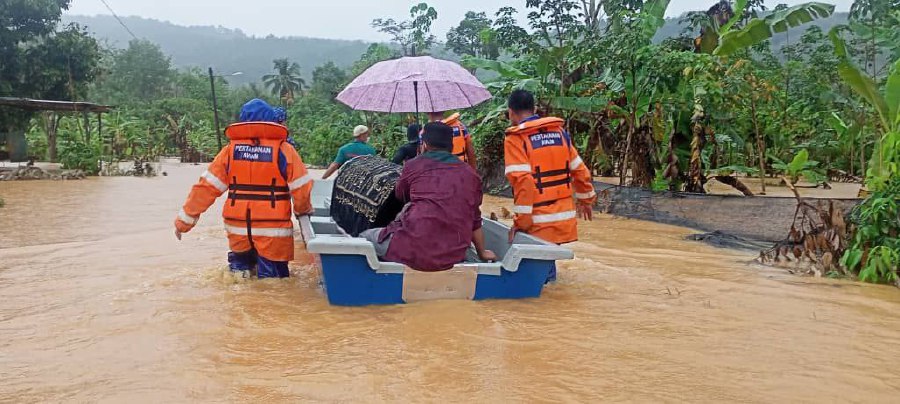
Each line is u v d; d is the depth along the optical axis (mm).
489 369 3426
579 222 9617
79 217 10086
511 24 13398
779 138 15336
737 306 4824
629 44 11086
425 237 4699
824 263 6031
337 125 32000
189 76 82375
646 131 11422
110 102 69812
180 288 5121
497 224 5969
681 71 10945
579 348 3785
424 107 7984
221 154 5453
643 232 8688
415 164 5031
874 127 12086
